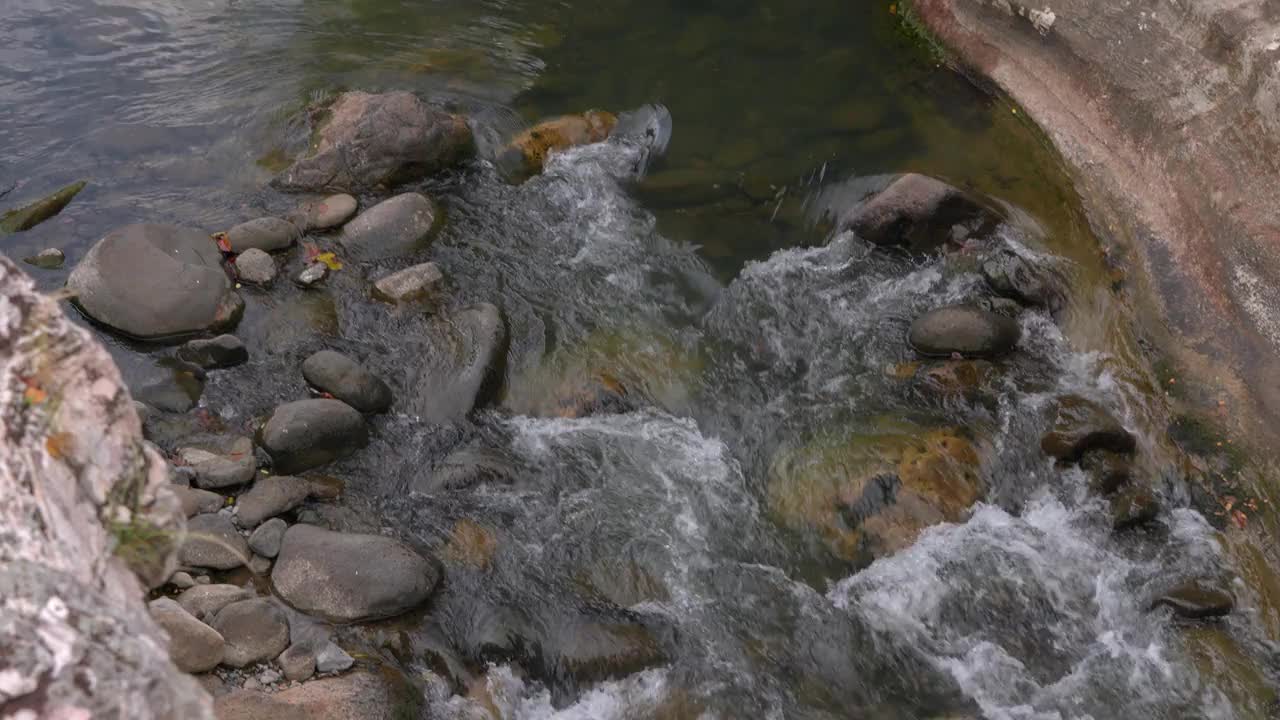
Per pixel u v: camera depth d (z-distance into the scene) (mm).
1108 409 6375
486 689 4832
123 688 1776
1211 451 6121
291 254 6898
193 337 6230
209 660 4441
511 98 8500
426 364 6277
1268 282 6227
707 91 8742
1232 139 6750
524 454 5961
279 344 6320
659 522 5730
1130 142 7465
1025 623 5465
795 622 5359
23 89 8109
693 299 7078
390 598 4926
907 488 5875
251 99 8172
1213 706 5160
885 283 7219
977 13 8914
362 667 4664
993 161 8078
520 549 5449
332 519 5406
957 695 5156
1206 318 6496
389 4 9516
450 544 5379
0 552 1778
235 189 7379
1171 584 5605
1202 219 6762
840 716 4992
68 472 2062
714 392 6504
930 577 5582
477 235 7301
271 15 9211
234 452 5578
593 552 5512
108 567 2045
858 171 7965
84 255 6719
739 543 5703
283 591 4906
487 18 9461
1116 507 5918
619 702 4898
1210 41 7086
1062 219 7547
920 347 6691
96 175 7387
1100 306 6941
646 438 6191
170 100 8125
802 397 6477
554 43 9211
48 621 1751
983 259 7207
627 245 7391
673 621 5273
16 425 1996
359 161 7461
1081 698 5176
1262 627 5477
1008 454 6113
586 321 6801
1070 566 5688
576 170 7910
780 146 8227
